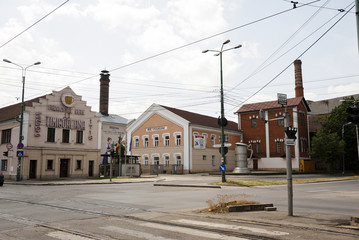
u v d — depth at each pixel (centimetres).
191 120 5172
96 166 4381
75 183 3017
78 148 4203
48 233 828
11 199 1659
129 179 3609
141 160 5566
